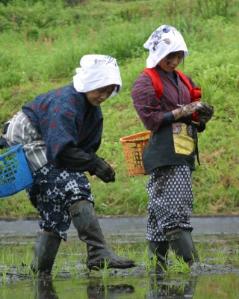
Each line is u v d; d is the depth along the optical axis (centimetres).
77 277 1588
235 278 1517
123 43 4322
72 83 1589
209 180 2922
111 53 4275
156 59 1691
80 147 1609
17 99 3803
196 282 1469
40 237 1647
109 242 2273
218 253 1927
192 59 3875
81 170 1538
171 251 1858
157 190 1700
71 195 1574
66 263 1805
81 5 6141
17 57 4400
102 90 1569
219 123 3288
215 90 3519
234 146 3123
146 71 1709
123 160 3134
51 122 1539
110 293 1359
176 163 1681
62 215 1616
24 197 2903
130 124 3428
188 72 3731
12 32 5278
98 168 1543
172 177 1686
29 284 1501
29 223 2723
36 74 4109
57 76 4112
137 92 1694
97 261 1559
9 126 1631
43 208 1622
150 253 1764
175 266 1630
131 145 1773
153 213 1745
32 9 5731
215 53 4025
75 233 2544
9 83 3981
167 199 1689
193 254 1695
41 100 1593
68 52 4281
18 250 2109
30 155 1584
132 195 2841
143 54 4162
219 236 2409
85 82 1552
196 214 2717
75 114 1543
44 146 1590
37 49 4750
